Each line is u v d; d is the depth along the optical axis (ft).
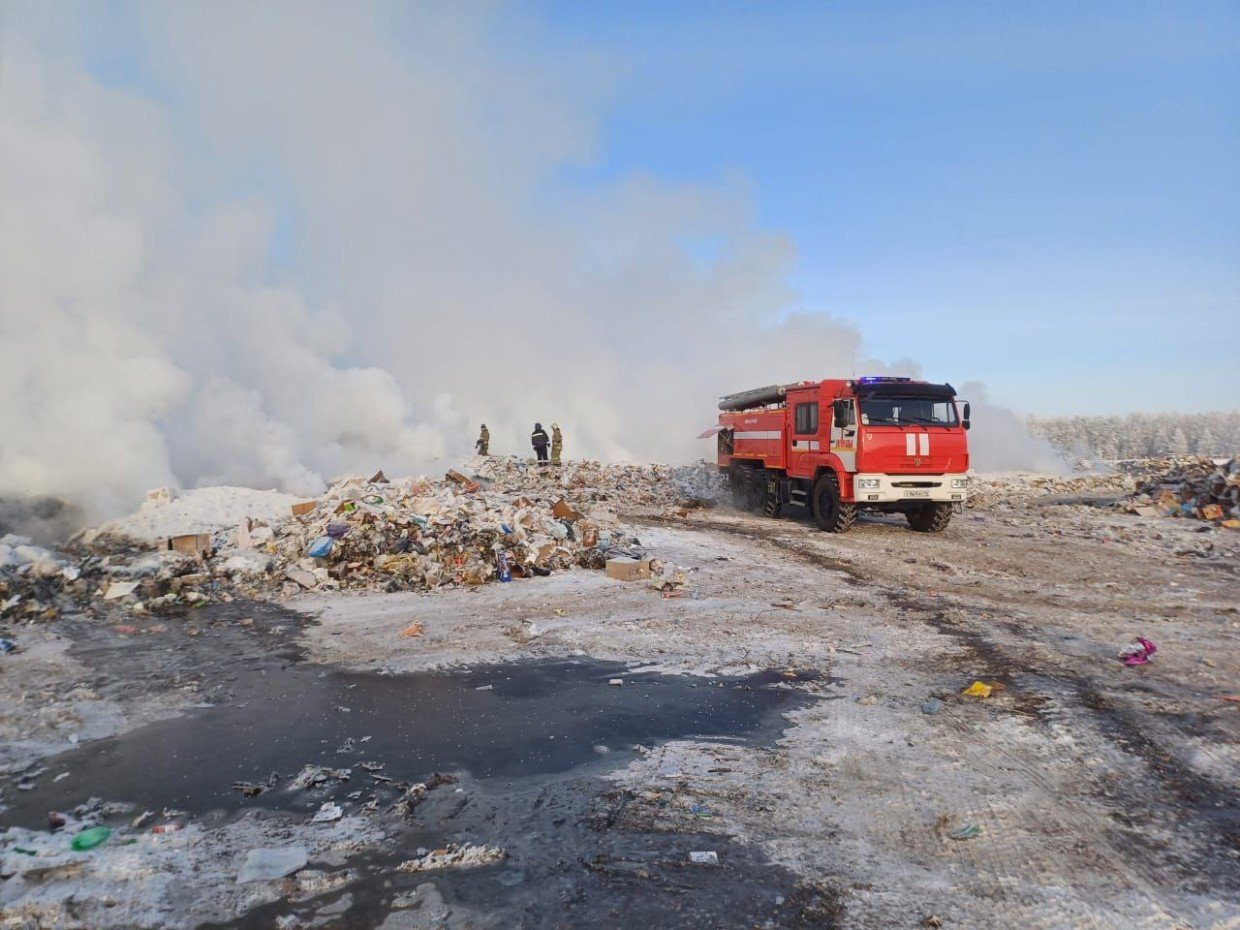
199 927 12.03
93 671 25.71
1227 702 21.59
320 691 23.72
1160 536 54.24
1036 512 70.85
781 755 18.62
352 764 18.43
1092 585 38.50
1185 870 13.57
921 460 52.37
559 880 13.37
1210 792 16.51
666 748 19.19
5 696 23.02
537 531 45.06
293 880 13.33
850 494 53.57
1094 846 14.39
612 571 40.14
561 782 17.30
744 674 25.05
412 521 42.14
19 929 11.84
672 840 14.70
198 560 40.78
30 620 32.40
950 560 45.60
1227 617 31.76
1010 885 13.14
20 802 16.40
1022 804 16.01
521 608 34.19
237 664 26.55
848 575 41.14
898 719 20.84
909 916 12.28
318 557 40.40
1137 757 18.21
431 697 23.17
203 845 14.60
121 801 16.47
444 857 14.07
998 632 29.58
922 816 15.58
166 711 21.98
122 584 36.40
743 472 69.46
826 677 24.61
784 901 12.71
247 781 17.47
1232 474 65.92
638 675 25.12
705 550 48.49
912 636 29.14
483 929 12.00
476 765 18.31
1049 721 20.43
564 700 22.80
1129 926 11.96
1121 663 25.44
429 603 35.35
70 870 13.60
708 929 11.96
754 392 68.13
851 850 14.33
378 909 12.52
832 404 54.70
